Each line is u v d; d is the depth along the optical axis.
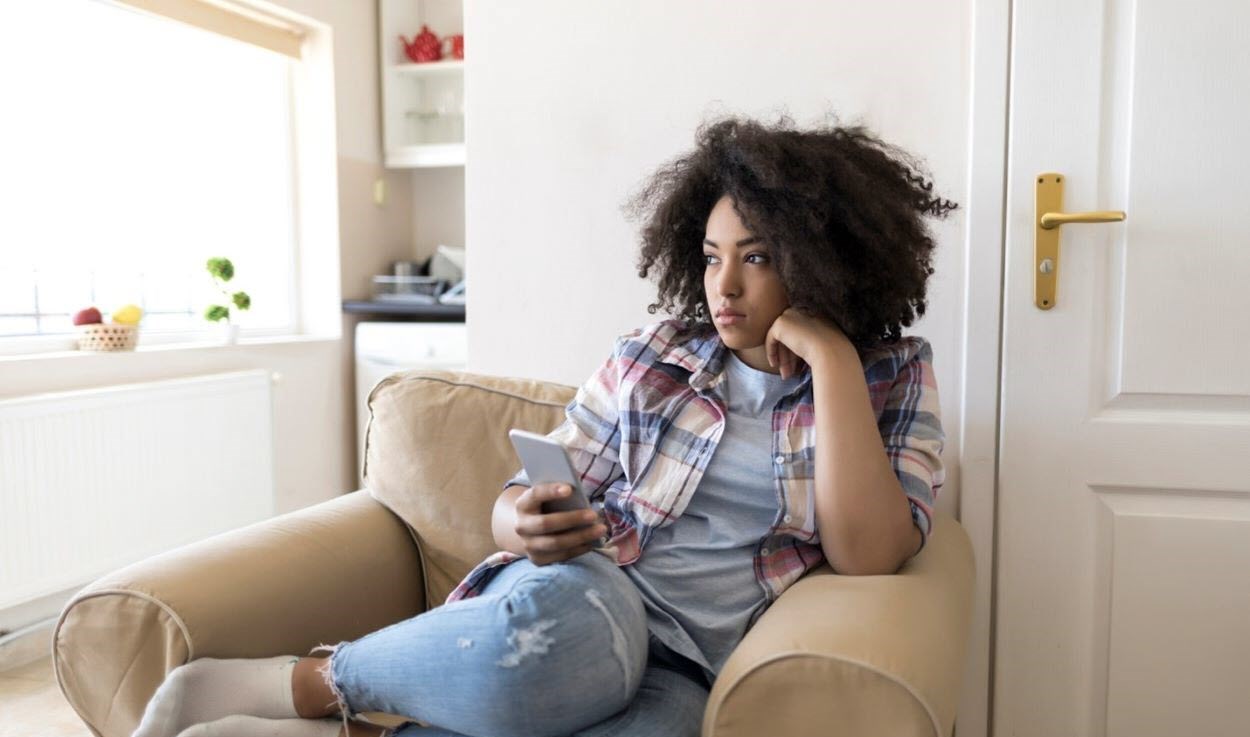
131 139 2.82
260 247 3.33
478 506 1.37
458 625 0.87
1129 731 1.42
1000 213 1.45
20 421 2.21
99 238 2.72
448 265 3.49
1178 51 1.34
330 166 3.32
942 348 1.51
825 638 0.82
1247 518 1.36
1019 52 1.41
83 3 2.60
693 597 1.10
